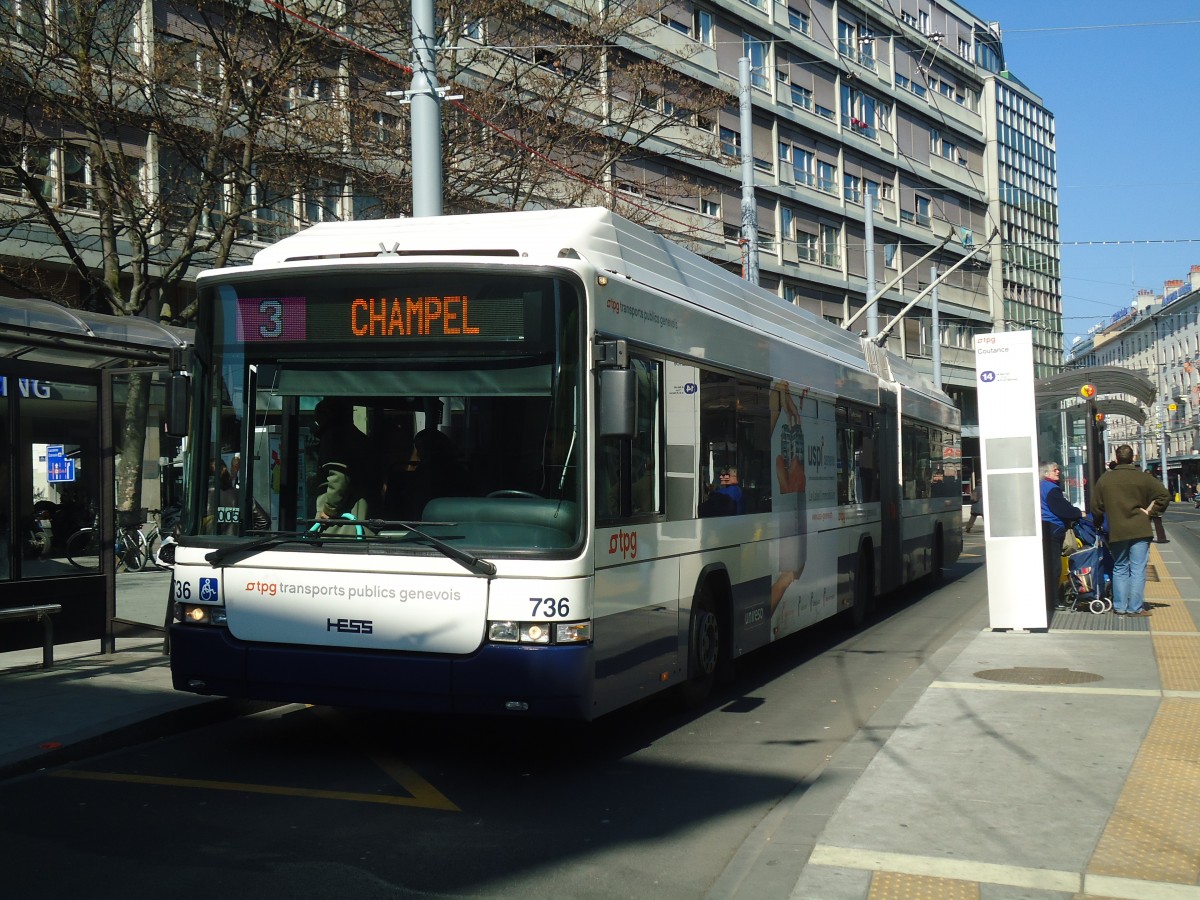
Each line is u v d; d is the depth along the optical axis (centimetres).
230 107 1666
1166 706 802
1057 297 8831
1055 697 845
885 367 1565
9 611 945
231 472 711
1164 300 11306
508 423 668
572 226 749
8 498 980
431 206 1250
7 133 1580
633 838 563
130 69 1622
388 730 823
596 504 671
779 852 514
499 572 650
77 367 1038
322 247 736
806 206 4684
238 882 493
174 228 1836
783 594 1063
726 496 913
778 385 1066
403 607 662
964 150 6081
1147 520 1309
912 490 1667
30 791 648
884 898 450
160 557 1706
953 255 5997
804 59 4647
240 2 1648
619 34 2119
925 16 5709
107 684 917
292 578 686
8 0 1619
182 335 1062
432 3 1258
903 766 657
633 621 726
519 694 642
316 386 697
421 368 682
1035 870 480
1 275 1719
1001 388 1211
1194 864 485
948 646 1115
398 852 538
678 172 3681
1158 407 10981
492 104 1877
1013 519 1209
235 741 785
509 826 582
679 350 822
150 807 615
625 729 827
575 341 669
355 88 1859
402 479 680
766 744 779
